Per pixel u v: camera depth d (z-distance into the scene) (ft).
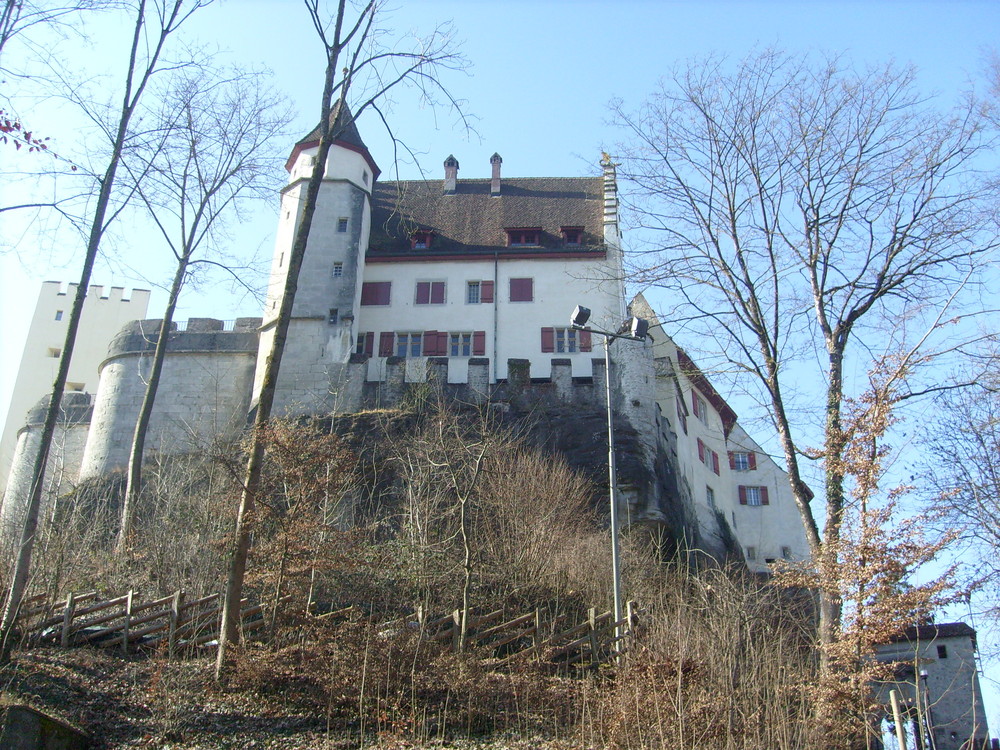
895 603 47.75
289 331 125.70
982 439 59.47
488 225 145.89
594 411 115.03
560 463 104.63
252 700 51.11
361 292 135.03
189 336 127.03
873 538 49.55
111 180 63.72
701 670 49.62
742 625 60.39
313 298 128.16
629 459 108.68
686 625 54.24
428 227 145.89
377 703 51.19
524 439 109.40
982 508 56.18
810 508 57.16
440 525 85.66
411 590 68.49
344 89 64.54
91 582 69.97
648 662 50.19
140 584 70.79
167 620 58.49
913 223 58.39
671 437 122.01
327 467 65.82
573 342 131.03
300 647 54.29
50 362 181.98
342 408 118.52
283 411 119.24
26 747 42.16
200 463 94.89
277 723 49.21
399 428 111.14
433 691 52.90
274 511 61.31
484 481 90.79
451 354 131.75
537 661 56.39
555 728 49.73
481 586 72.28
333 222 134.82
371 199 143.23
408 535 78.84
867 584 49.01
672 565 98.22
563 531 85.92
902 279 58.08
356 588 67.21
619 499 105.60
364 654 53.52
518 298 134.10
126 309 186.60
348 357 122.62
